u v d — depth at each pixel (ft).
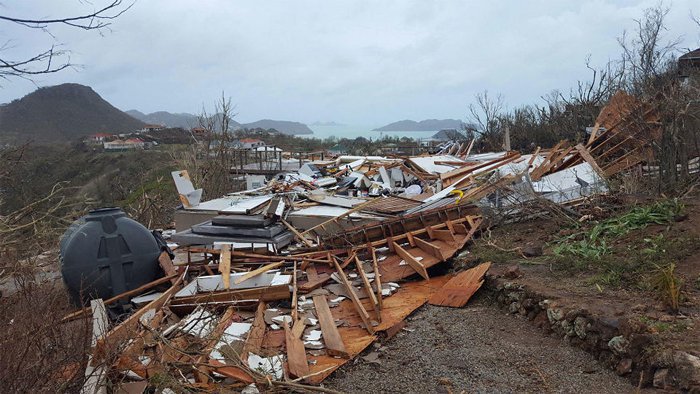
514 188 30.35
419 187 42.68
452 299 21.75
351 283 23.65
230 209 30.04
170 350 14.56
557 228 26.78
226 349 15.47
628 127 37.60
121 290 21.54
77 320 16.20
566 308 16.99
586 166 35.60
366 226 28.99
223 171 62.18
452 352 17.19
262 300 21.01
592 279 19.06
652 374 13.23
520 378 15.03
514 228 28.71
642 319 14.76
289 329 18.42
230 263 24.61
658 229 22.67
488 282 21.97
